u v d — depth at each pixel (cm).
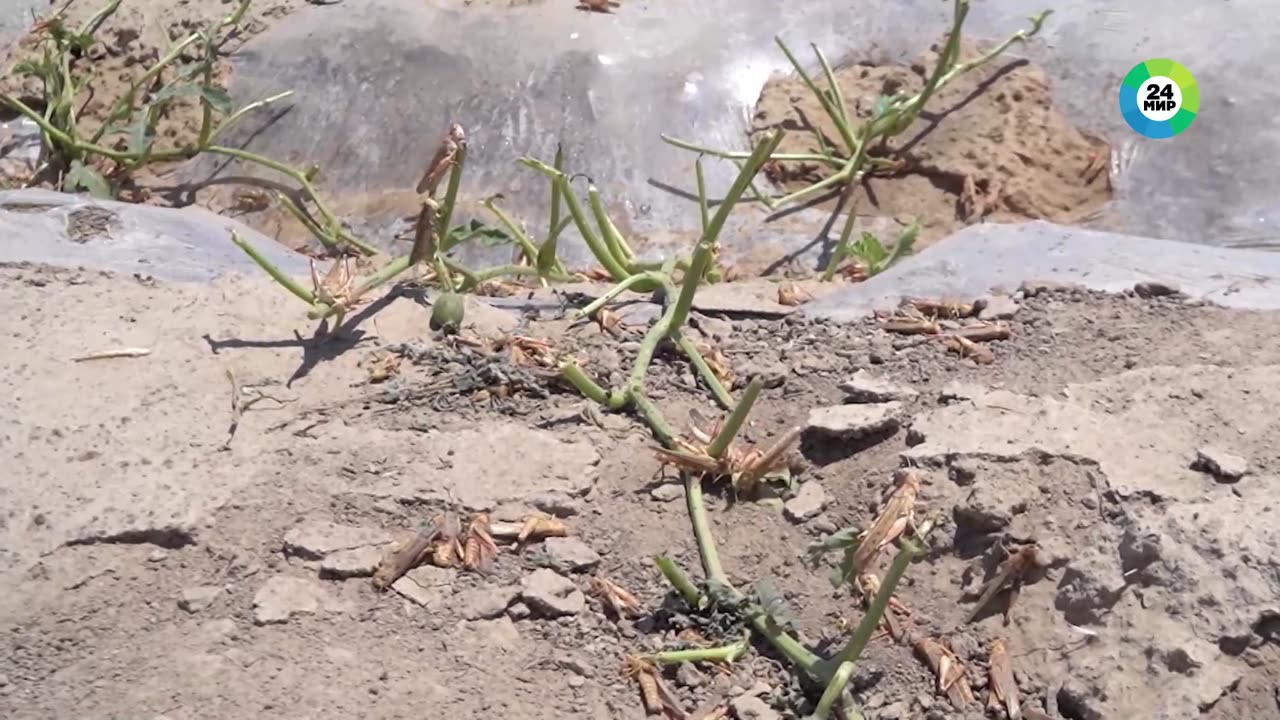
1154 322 150
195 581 131
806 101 209
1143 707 124
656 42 212
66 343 147
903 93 203
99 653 126
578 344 152
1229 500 130
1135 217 199
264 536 133
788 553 135
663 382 149
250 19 219
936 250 164
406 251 201
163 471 137
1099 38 210
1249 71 204
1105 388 142
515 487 138
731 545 136
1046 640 128
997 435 137
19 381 143
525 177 203
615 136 205
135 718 122
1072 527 132
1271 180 198
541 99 207
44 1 235
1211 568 126
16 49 228
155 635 127
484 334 152
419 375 147
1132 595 127
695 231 200
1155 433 137
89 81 221
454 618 129
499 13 215
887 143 206
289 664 125
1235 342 146
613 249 165
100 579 130
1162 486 132
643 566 134
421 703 124
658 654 127
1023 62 209
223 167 210
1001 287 157
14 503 134
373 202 204
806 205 204
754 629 130
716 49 212
